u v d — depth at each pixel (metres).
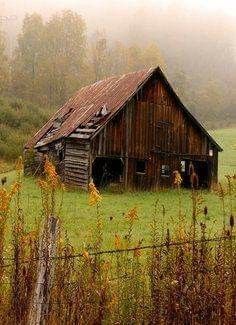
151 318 4.68
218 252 4.95
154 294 4.80
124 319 4.94
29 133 50.03
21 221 5.21
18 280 4.59
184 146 30.12
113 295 5.06
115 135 27.31
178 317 4.59
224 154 57.84
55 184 4.99
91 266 4.95
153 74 28.73
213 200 24.34
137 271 5.33
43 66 90.62
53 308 4.52
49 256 4.29
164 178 29.23
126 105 27.78
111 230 14.77
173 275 4.81
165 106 29.41
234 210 20.20
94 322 4.52
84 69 96.62
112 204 21.66
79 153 27.08
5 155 40.97
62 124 31.52
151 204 22.33
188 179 31.00
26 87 89.00
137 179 28.06
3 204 4.81
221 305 4.57
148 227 15.48
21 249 4.83
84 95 34.16
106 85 32.12
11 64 98.00
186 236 5.41
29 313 4.31
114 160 30.09
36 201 19.81
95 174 29.33
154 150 28.81
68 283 4.70
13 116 52.78
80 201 21.58
